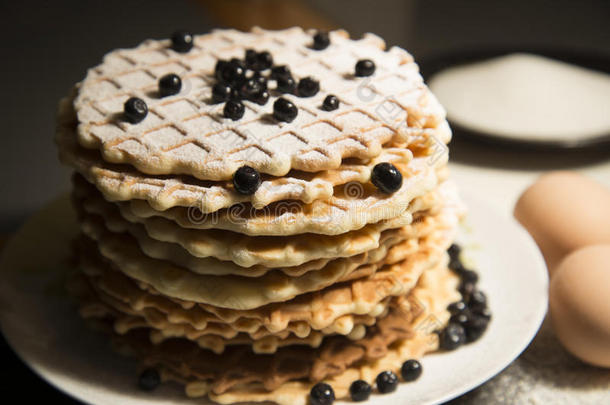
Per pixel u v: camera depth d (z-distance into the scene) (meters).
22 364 0.50
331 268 0.43
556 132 0.65
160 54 0.50
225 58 0.50
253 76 0.47
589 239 0.52
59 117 0.47
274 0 0.88
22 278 0.52
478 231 0.55
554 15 0.93
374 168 0.42
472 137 0.64
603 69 0.72
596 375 0.49
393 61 0.49
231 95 0.45
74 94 0.48
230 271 0.43
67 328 0.49
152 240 0.43
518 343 0.47
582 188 0.54
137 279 0.44
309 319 0.43
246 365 0.45
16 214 0.61
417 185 0.43
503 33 0.89
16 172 0.66
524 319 0.49
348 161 0.43
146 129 0.44
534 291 0.50
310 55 0.50
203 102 0.46
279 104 0.44
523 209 0.55
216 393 0.45
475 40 0.87
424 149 0.45
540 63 0.71
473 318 0.48
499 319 0.49
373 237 0.42
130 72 0.48
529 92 0.68
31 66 0.80
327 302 0.44
